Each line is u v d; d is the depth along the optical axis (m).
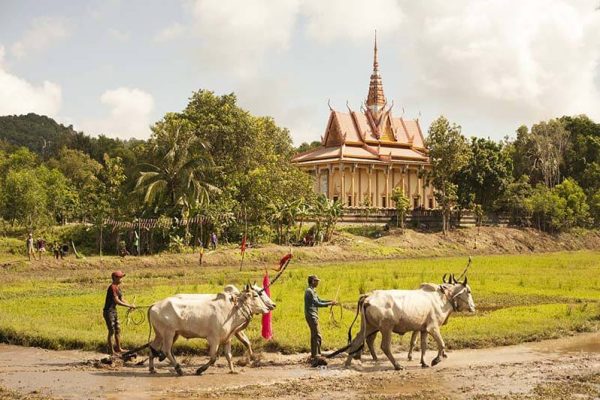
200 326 12.84
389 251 53.19
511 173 75.50
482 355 14.80
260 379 12.46
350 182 73.50
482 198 73.81
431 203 79.88
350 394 11.21
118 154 88.56
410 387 11.77
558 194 78.31
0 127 190.00
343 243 54.81
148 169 49.50
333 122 77.56
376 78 80.75
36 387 11.65
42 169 68.06
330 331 16.78
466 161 64.38
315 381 12.21
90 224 52.91
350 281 28.42
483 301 23.72
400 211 63.78
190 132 50.78
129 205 49.03
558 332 17.27
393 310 13.40
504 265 41.34
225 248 47.97
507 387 11.75
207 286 27.89
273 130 72.62
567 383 11.97
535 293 25.84
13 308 20.78
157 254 45.84
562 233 73.00
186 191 48.53
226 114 57.50
